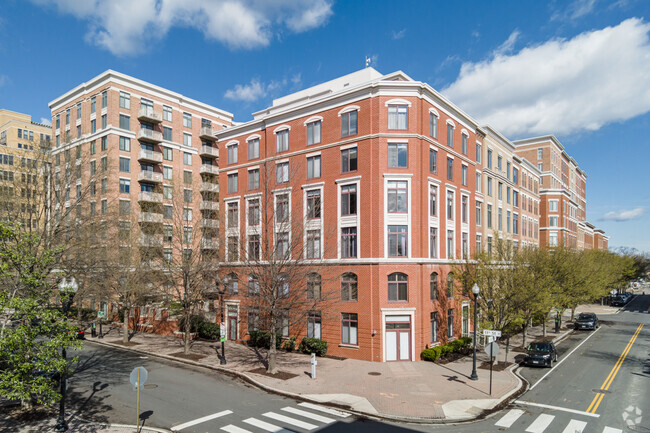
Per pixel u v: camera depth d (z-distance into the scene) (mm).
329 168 30781
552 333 39906
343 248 29672
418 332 28031
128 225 39094
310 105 31969
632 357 28938
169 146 54969
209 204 38406
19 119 79562
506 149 48406
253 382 22031
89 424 15883
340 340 28953
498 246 30875
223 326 26188
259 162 35375
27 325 13156
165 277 32688
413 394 19875
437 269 30891
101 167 32781
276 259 26859
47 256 14891
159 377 23375
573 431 15336
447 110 33156
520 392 20594
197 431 15234
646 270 98688
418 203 28969
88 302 49062
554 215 69938
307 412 17484
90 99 52375
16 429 15344
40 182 29375
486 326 27281
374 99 29031
